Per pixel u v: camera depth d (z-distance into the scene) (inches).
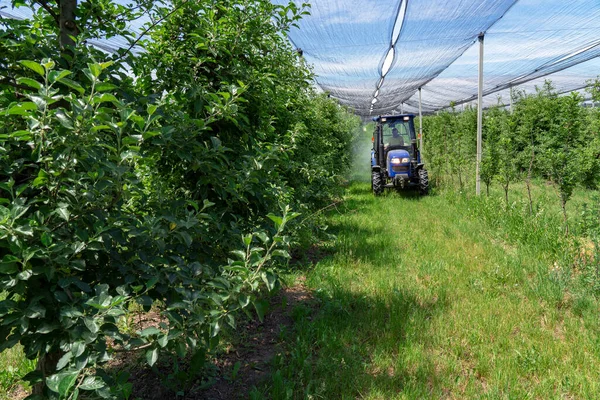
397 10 248.7
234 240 117.9
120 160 76.2
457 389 120.0
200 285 95.6
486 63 453.7
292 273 219.9
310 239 248.1
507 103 898.7
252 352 144.6
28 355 73.5
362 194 531.8
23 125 90.7
